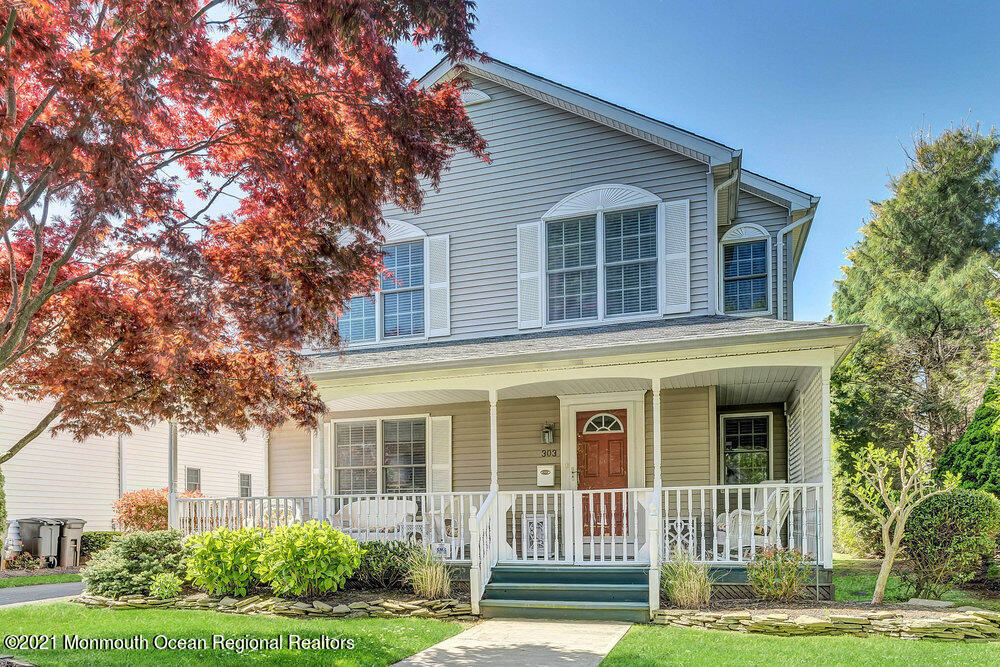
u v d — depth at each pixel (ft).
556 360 34.53
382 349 46.37
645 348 32.99
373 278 28.04
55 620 32.07
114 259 24.95
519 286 44.21
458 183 46.60
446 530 43.24
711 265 40.88
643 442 40.60
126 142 20.85
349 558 34.58
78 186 21.57
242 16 22.89
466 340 44.98
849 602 30.50
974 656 22.99
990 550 31.81
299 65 24.08
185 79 22.56
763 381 39.34
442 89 26.84
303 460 49.06
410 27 23.84
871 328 60.85
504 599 32.53
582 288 43.19
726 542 32.86
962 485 40.45
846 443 59.36
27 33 19.10
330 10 21.38
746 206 47.14
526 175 45.16
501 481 43.55
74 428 28.48
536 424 43.29
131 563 37.29
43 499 57.41
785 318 45.39
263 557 34.71
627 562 34.04
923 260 86.94
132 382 25.58
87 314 25.44
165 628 29.76
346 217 25.18
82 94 19.29
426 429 45.93
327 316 25.94
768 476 46.68
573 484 41.86
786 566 30.78
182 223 24.48
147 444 67.51
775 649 24.41
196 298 22.77
